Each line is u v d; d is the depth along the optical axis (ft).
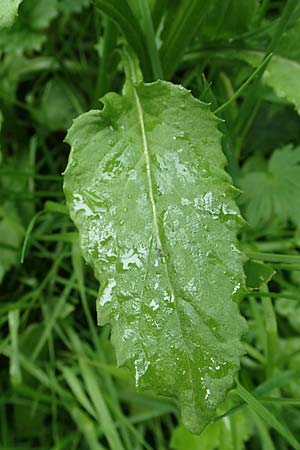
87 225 0.87
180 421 1.10
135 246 0.86
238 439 1.04
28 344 1.15
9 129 1.24
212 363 0.84
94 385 1.09
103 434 1.14
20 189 1.20
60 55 1.24
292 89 1.00
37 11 1.16
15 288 1.20
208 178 0.88
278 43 1.00
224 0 1.02
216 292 0.85
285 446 1.11
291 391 1.09
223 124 1.01
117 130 0.90
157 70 0.99
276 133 1.20
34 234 1.12
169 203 0.87
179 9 1.00
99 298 0.85
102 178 0.88
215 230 0.86
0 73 1.23
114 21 0.96
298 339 1.13
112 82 1.15
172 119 0.90
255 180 1.12
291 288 1.08
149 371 0.84
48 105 1.23
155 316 0.85
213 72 1.11
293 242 1.16
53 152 1.24
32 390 1.10
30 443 1.16
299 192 1.10
